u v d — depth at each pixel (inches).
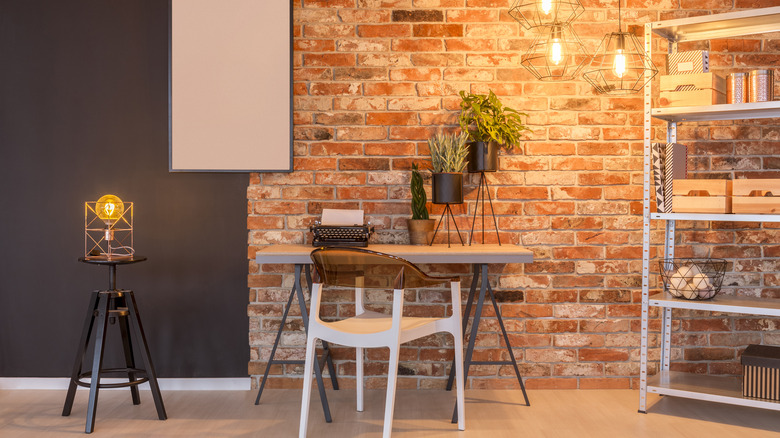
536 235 131.7
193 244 129.9
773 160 129.8
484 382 131.6
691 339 131.3
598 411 117.3
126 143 128.9
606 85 130.2
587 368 131.8
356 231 117.0
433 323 102.3
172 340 130.1
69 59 128.0
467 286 131.6
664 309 127.6
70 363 129.3
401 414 115.1
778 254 130.6
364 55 130.3
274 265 130.5
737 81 111.7
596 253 131.6
